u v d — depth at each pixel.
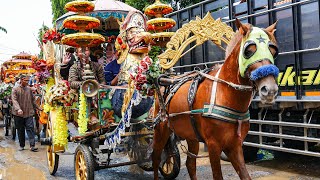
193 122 4.04
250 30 3.35
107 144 5.04
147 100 5.14
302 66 5.37
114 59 6.09
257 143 6.22
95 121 5.01
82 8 4.96
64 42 5.11
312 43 5.24
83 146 5.18
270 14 5.88
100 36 5.01
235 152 3.70
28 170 6.91
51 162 6.48
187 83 4.41
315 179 5.36
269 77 3.10
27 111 9.03
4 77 15.16
